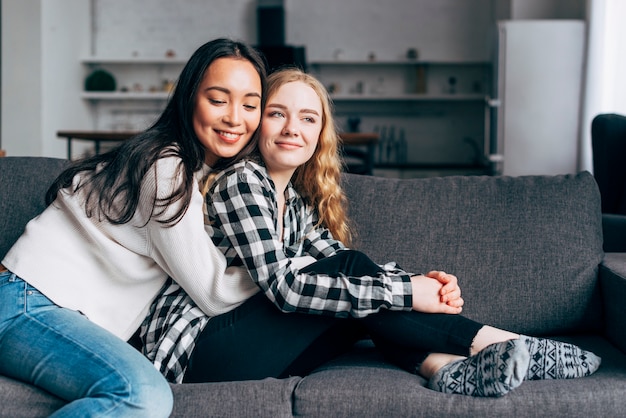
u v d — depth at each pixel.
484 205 1.93
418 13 8.09
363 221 1.94
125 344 1.42
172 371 1.52
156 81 8.27
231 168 1.62
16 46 6.99
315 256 1.80
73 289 1.50
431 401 1.38
